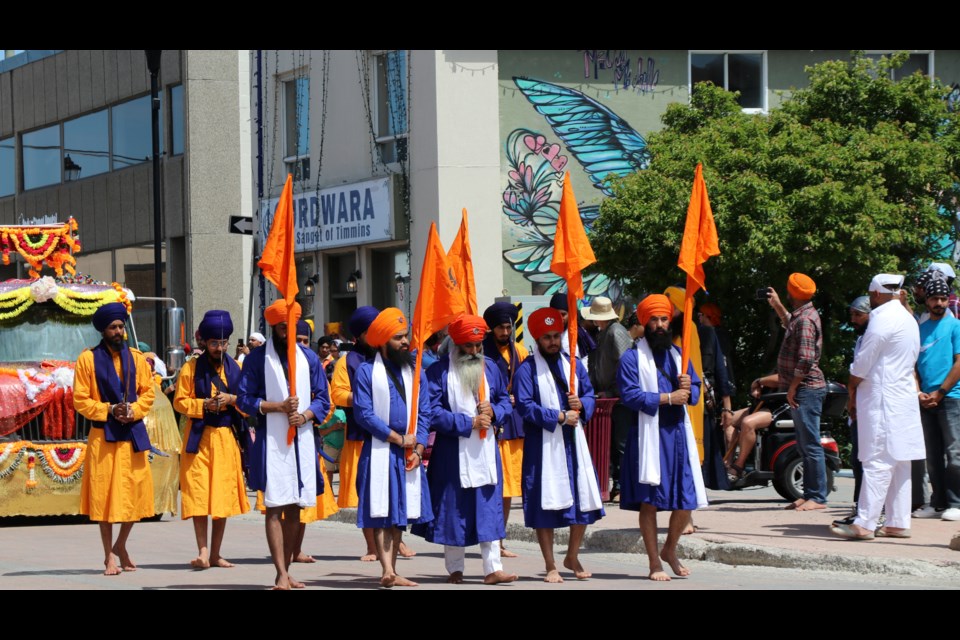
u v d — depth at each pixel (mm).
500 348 12086
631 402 10289
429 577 10914
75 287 17000
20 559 12297
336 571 11422
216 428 11555
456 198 24641
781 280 21297
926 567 10352
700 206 10688
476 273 24688
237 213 33438
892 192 22094
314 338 27797
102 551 12992
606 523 13570
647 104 25797
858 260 20703
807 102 23047
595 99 25469
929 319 13203
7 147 41000
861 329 12602
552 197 25266
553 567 10445
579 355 14688
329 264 27781
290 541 10266
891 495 11828
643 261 22219
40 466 15594
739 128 21938
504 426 12320
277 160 28891
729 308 22438
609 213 22234
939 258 23078
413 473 10047
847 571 10641
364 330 10266
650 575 10477
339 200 26656
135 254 35656
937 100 23203
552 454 10336
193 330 33031
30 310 16766
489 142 24828
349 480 11633
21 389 15688
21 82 39938
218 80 33188
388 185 25234
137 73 35031
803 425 14008
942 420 13109
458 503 10203
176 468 16141
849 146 21516
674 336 11961
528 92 25141
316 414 10109
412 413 9992
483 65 24781
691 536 12031
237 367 11711
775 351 22766
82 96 37281
